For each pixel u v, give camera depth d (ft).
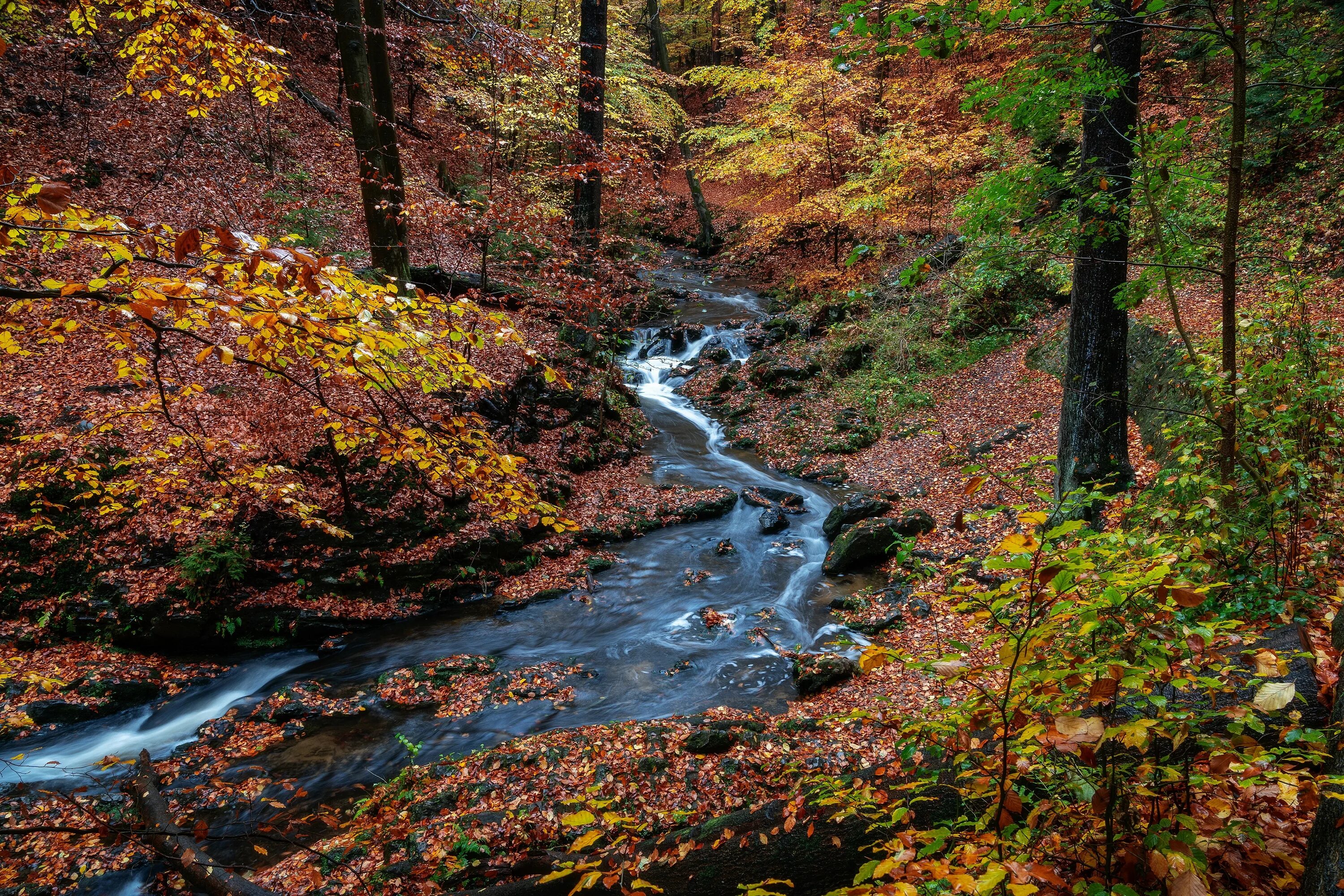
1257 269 23.02
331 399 33.14
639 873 10.85
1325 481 12.48
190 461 16.22
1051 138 37.45
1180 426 14.53
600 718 23.67
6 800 19.88
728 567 34.88
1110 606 5.90
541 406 45.03
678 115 82.33
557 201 55.16
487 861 15.66
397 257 40.11
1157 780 6.53
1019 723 6.14
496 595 33.14
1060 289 46.26
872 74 63.57
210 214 45.80
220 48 18.65
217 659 28.09
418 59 62.85
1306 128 24.07
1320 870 5.75
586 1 49.49
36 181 6.32
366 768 21.62
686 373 62.13
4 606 27.12
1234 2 12.10
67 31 49.42
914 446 43.86
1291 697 5.46
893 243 61.52
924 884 5.86
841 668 24.14
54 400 31.99
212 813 19.67
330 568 30.86
